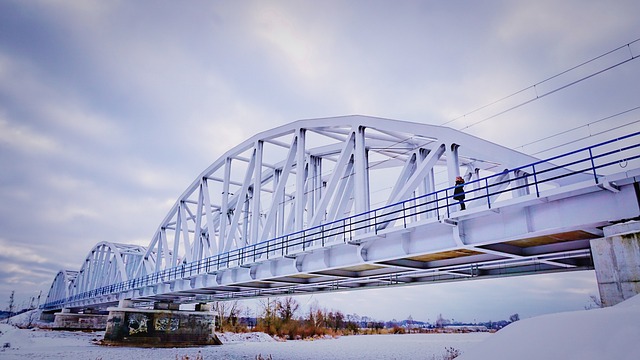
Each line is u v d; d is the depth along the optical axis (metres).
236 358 39.16
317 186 33.44
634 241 10.29
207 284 32.41
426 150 24.75
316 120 28.48
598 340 6.43
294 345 72.00
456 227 16.19
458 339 94.94
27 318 135.38
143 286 42.47
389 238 19.05
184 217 42.28
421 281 27.16
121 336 44.09
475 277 24.98
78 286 81.88
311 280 28.16
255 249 26.88
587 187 12.49
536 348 7.05
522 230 14.48
